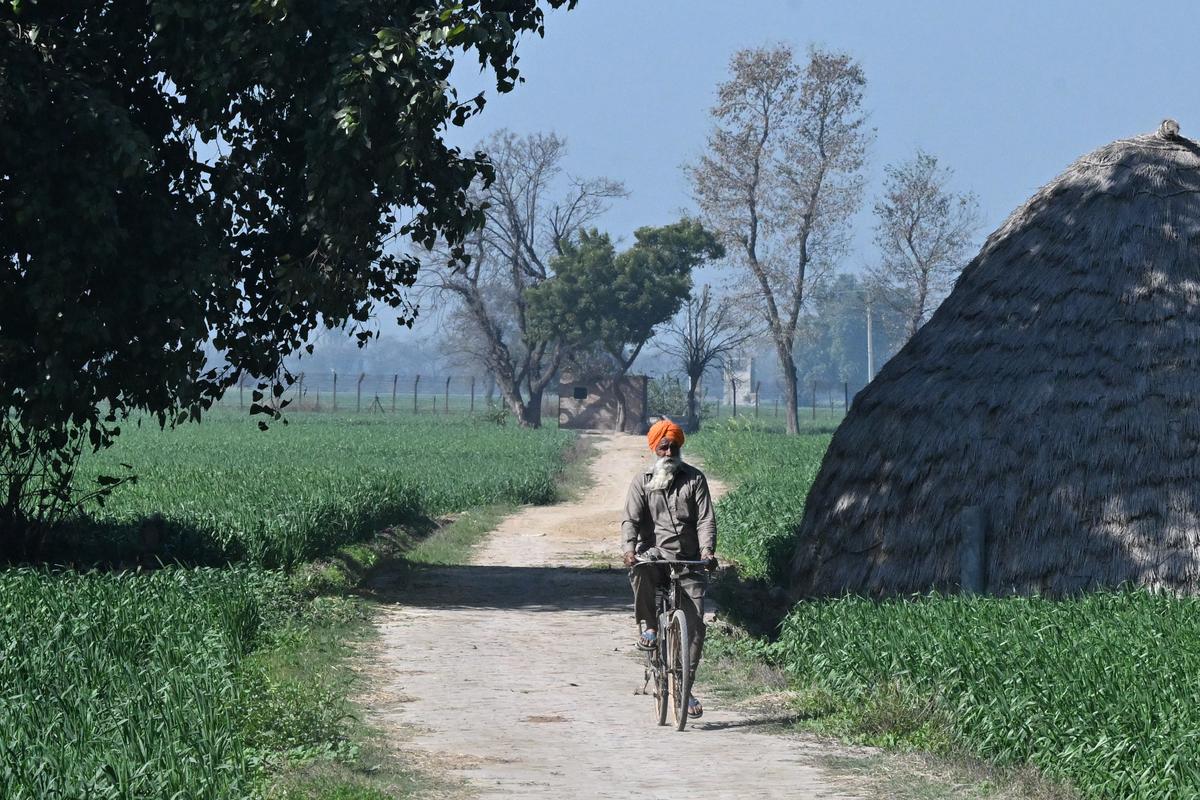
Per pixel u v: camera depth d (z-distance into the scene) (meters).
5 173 22.50
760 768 12.77
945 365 24.47
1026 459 22.23
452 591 28.56
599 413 133.50
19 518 25.34
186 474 42.56
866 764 12.91
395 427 105.50
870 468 24.39
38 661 13.77
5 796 9.22
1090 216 24.48
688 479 14.76
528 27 25.52
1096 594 19.31
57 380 22.28
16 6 22.42
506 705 16.30
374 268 26.89
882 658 15.58
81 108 21.83
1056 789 11.30
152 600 17.55
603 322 120.88
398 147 22.75
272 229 26.75
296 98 23.27
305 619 21.86
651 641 15.14
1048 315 23.66
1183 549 20.84
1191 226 23.88
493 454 68.94
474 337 129.00
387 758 12.84
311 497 32.53
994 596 21.20
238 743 11.59
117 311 23.11
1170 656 13.58
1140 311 22.97
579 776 12.36
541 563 34.88
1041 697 12.52
